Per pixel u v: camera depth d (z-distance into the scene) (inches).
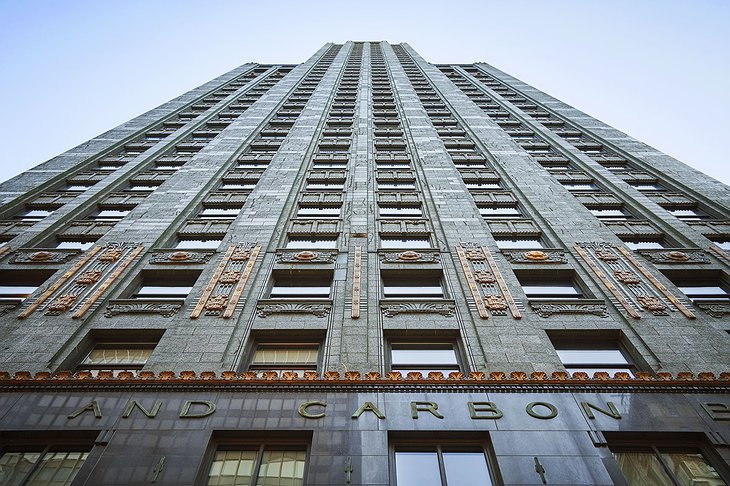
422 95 1779.0
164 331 541.3
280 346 545.6
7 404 406.0
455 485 368.2
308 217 840.3
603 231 773.3
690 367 480.4
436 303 594.2
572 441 382.3
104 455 364.5
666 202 918.4
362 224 800.3
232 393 423.5
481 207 904.9
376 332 540.4
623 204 922.7
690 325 546.0
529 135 1391.5
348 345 513.0
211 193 928.3
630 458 389.4
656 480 374.9
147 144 1266.0
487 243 733.3
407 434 395.5
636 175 1060.5
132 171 1061.8
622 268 665.0
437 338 555.8
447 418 403.2
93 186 968.3
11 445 390.6
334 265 679.1
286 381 430.0
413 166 1087.6
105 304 580.4
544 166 1143.6
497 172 1055.6
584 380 437.4
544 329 550.3
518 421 400.2
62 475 372.2
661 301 591.2
